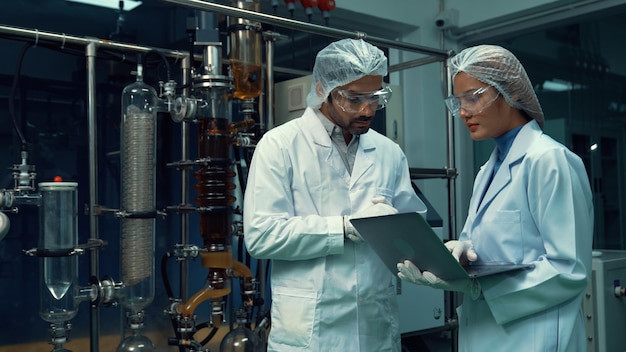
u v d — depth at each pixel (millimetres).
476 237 1489
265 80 2346
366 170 1709
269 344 1655
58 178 1677
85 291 1708
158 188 2277
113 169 2201
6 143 1979
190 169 2170
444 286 1389
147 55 1931
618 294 2404
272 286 1683
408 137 3420
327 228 1539
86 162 2146
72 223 1675
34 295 2008
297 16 3006
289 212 1612
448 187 2582
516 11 3199
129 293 1812
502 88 1395
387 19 3232
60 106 2094
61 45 1848
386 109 2588
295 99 2389
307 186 1658
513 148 1431
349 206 1679
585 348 1396
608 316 2377
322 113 1749
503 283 1337
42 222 1657
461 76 1436
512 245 1385
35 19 2084
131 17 2291
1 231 1513
